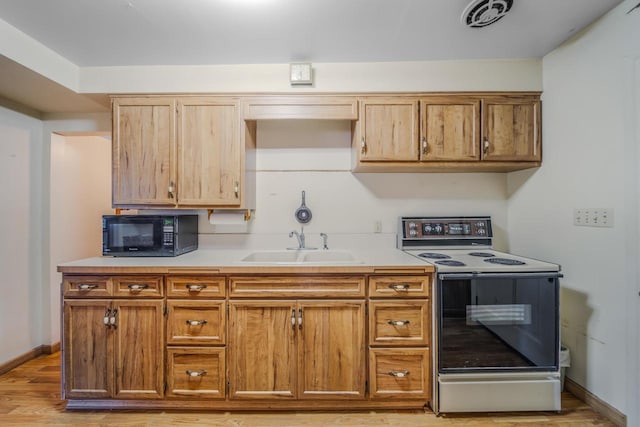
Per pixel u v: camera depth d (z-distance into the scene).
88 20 1.62
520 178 2.33
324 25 1.69
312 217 2.48
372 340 1.75
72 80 2.05
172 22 1.65
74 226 2.79
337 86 2.09
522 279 1.72
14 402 1.89
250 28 1.71
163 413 1.77
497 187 2.49
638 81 1.52
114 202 2.09
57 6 1.51
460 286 1.71
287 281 1.76
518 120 2.11
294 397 1.76
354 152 2.29
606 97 1.67
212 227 2.46
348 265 1.75
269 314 1.76
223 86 2.10
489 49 1.97
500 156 2.11
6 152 2.26
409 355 1.75
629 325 1.57
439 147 2.11
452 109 2.11
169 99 2.10
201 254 2.19
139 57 2.00
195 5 1.52
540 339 1.72
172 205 2.10
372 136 2.12
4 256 2.25
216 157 2.11
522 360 1.72
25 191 2.39
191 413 1.77
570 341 1.91
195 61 2.06
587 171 1.78
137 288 1.77
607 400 1.68
